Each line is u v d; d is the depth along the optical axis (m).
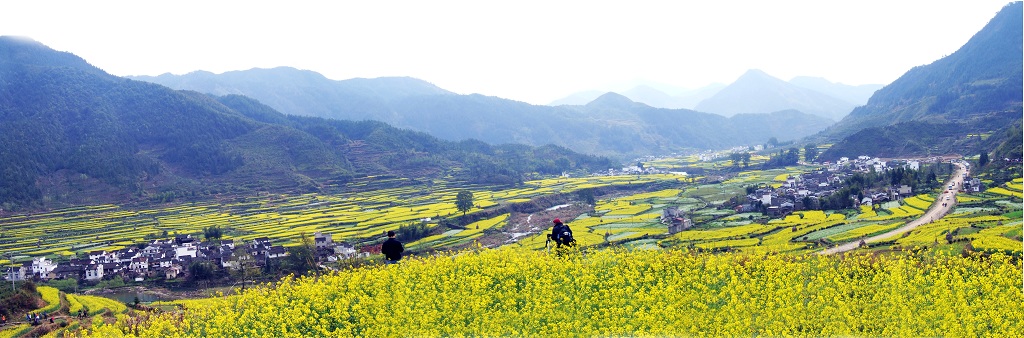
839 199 109.94
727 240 80.75
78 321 47.28
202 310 31.33
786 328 25.69
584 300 28.48
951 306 27.20
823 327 25.95
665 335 25.22
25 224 152.12
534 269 32.28
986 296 28.31
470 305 28.16
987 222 71.56
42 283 87.94
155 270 93.94
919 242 61.16
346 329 27.36
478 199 164.62
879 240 66.88
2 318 50.38
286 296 31.58
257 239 116.25
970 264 32.69
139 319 33.12
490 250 37.59
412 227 111.31
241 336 27.97
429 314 27.28
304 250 88.56
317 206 171.12
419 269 33.38
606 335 25.28
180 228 139.88
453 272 32.56
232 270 89.75
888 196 115.50
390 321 27.11
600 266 33.34
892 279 29.55
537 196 164.00
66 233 137.75
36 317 49.19
